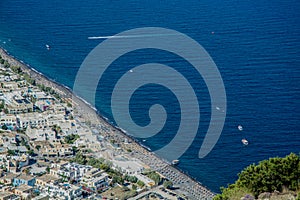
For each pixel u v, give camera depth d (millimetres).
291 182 174750
